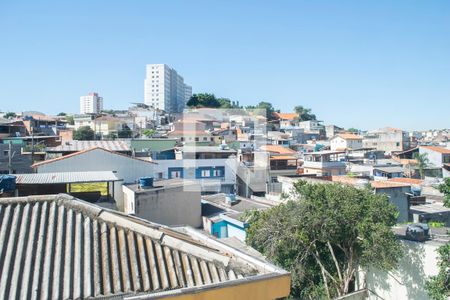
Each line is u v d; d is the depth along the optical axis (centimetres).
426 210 2792
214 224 2262
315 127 9769
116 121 7650
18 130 5950
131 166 3109
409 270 1452
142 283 635
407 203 2775
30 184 2150
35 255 646
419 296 1412
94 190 2706
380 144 7706
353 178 3769
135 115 9144
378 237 1339
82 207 762
